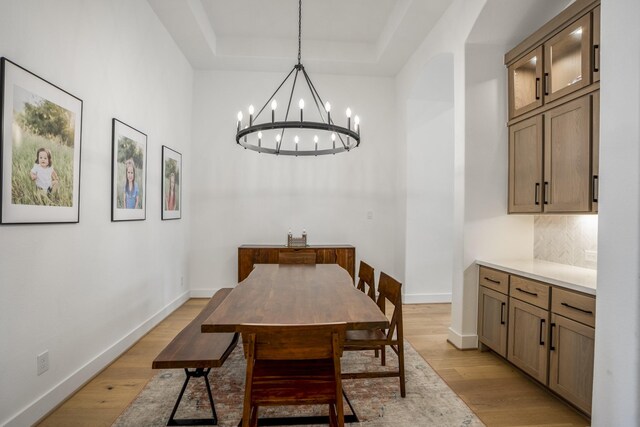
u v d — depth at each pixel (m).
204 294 4.65
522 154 2.78
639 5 1.41
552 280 2.12
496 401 2.15
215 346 1.91
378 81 4.89
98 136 2.46
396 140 4.88
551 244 2.85
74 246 2.20
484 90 2.96
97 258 2.46
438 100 4.57
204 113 4.69
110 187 2.62
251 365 1.37
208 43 4.03
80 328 2.26
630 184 1.44
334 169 4.83
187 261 4.55
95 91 2.42
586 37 2.15
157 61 3.50
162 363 1.71
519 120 2.81
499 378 2.46
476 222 2.96
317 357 1.40
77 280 2.23
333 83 4.84
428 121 4.57
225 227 4.71
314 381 1.53
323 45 4.43
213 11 3.83
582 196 2.20
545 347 2.18
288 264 3.28
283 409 2.03
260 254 4.33
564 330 2.03
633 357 1.42
